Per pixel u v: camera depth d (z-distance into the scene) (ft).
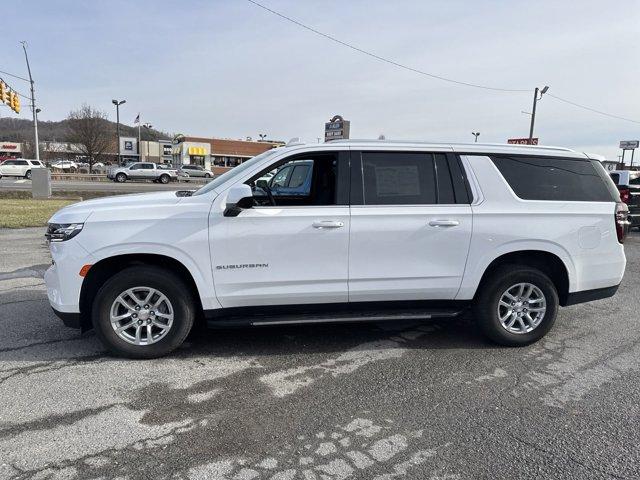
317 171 15.47
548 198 15.30
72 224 13.11
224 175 15.84
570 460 9.53
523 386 12.73
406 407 11.51
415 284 14.57
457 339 16.12
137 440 9.90
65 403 11.34
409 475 8.96
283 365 13.78
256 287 13.82
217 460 9.29
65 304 13.19
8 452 9.39
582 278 15.62
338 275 14.08
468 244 14.61
